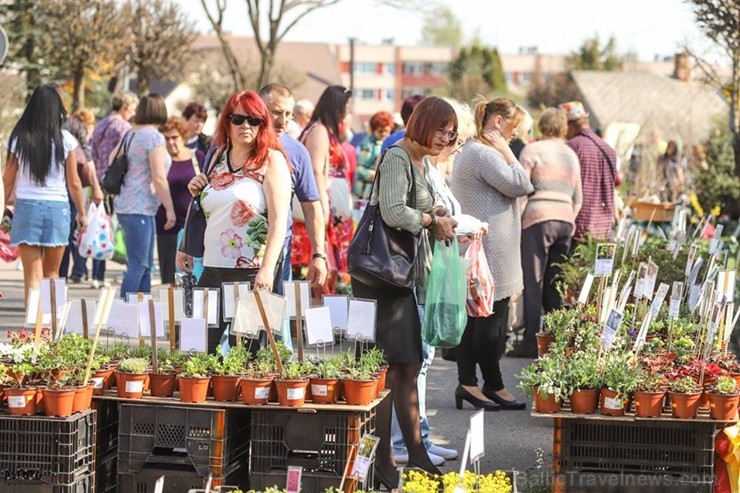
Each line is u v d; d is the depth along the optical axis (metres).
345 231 10.65
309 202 7.10
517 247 8.42
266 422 5.46
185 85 64.88
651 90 53.19
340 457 5.39
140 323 5.77
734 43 13.95
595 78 54.38
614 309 5.86
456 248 6.19
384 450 6.05
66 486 5.30
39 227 9.29
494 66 88.50
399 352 6.05
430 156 6.63
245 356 5.68
